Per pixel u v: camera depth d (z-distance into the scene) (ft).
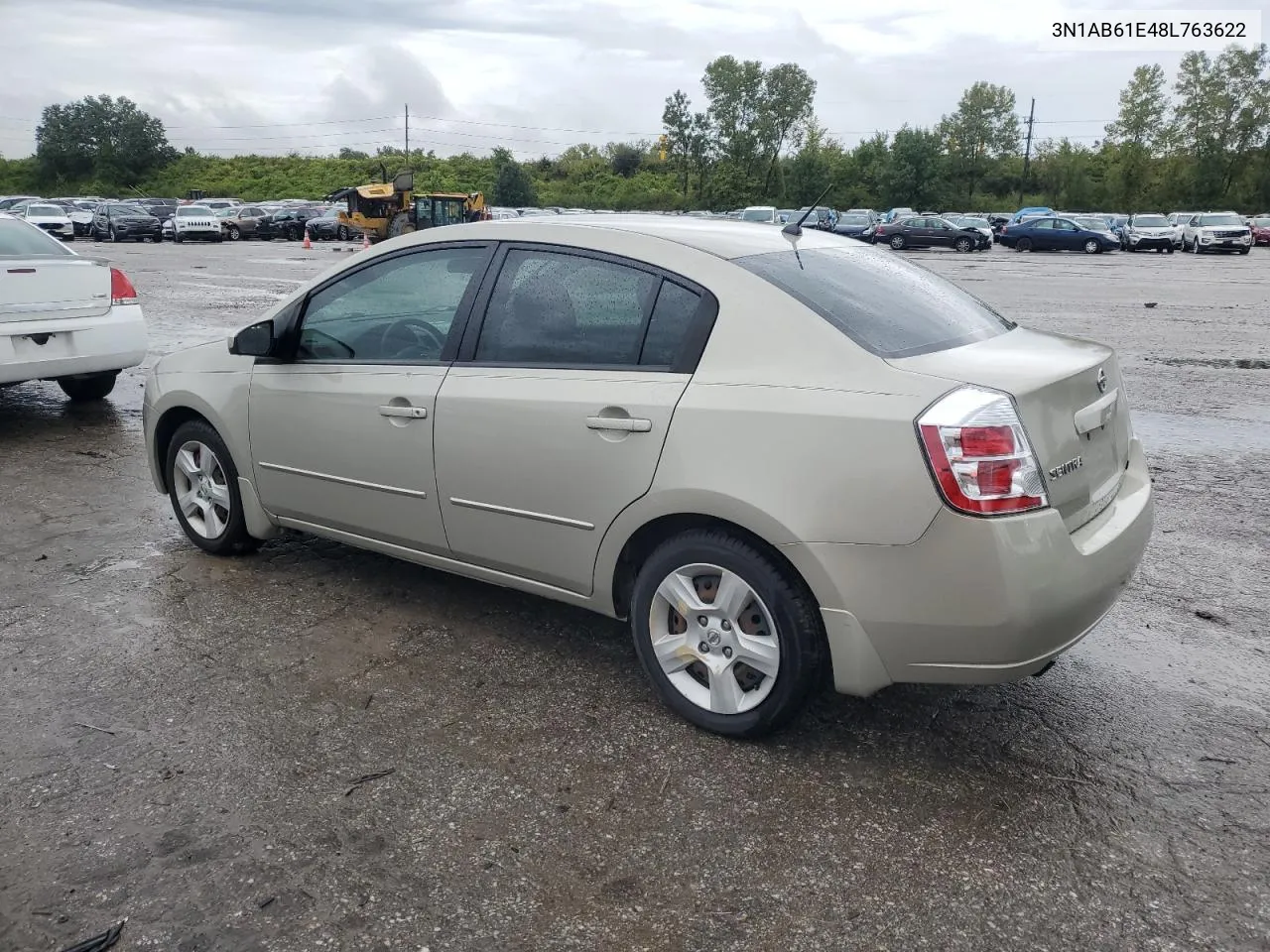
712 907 8.25
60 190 349.20
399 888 8.46
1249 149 266.16
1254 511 18.60
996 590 9.04
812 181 289.53
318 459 13.79
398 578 15.23
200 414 15.47
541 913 8.18
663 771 10.18
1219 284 74.18
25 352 23.95
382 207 135.03
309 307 14.01
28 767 10.19
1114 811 9.50
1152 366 35.12
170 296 59.16
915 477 9.12
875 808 9.55
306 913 8.15
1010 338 11.39
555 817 9.41
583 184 324.60
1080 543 9.76
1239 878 8.57
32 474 21.01
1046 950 7.77
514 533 11.92
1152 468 21.58
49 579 15.17
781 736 10.83
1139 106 278.26
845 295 10.77
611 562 11.20
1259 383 31.81
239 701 11.54
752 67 300.81
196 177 349.41
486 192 306.55
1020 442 9.11
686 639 10.91
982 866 8.73
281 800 9.64
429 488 12.57
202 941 7.84
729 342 10.34
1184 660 12.61
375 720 11.14
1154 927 8.00
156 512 18.49
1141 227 135.95
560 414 11.16
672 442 10.34
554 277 11.71
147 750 10.51
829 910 8.21
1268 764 10.30
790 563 9.98
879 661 9.73
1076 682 12.04
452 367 12.28
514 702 11.56
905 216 147.54
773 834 9.18
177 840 9.04
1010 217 183.52
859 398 9.49
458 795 9.75
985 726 11.04
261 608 14.12
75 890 8.40
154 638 13.17
